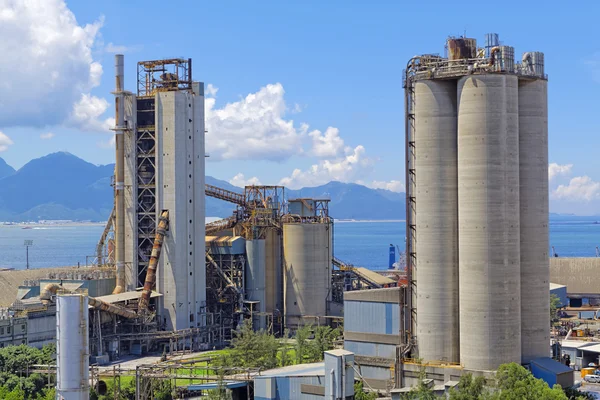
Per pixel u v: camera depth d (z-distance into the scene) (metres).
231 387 138.62
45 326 179.00
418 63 139.62
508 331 129.50
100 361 186.00
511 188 130.25
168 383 146.75
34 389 143.62
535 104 136.62
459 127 132.00
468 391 116.50
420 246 136.88
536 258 136.12
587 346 175.00
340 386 116.06
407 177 139.25
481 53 136.62
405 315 140.62
